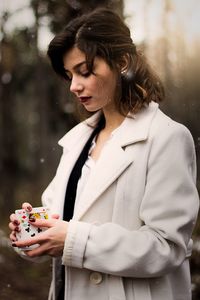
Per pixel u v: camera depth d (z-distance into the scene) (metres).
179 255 1.74
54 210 1.97
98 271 1.77
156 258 1.68
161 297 1.78
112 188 1.81
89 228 1.74
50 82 11.27
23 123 17.80
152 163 1.76
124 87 1.89
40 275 5.43
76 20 1.85
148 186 1.75
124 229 1.73
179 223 1.70
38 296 4.79
